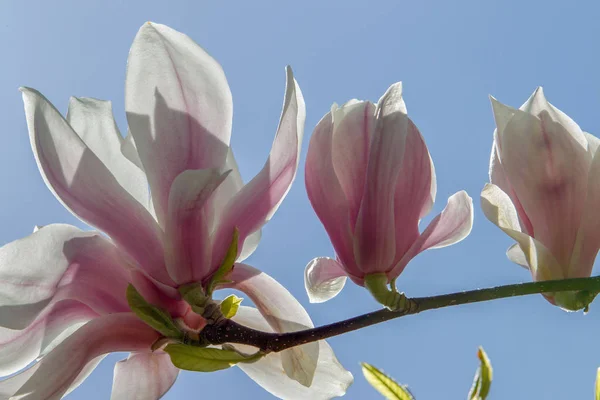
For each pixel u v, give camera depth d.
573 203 0.72
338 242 0.71
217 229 0.69
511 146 0.73
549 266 0.72
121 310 0.69
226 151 0.70
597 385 0.65
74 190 0.68
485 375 0.62
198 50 0.69
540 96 0.73
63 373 0.66
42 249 0.67
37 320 0.69
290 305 0.71
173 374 0.71
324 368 0.72
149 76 0.69
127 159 0.71
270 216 0.70
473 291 0.70
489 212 0.73
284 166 0.69
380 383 0.63
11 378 0.67
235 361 0.68
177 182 0.67
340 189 0.71
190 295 0.68
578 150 0.73
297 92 0.68
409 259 0.70
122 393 0.71
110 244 0.69
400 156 0.70
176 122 0.69
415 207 0.71
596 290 0.71
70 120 0.71
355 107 0.72
